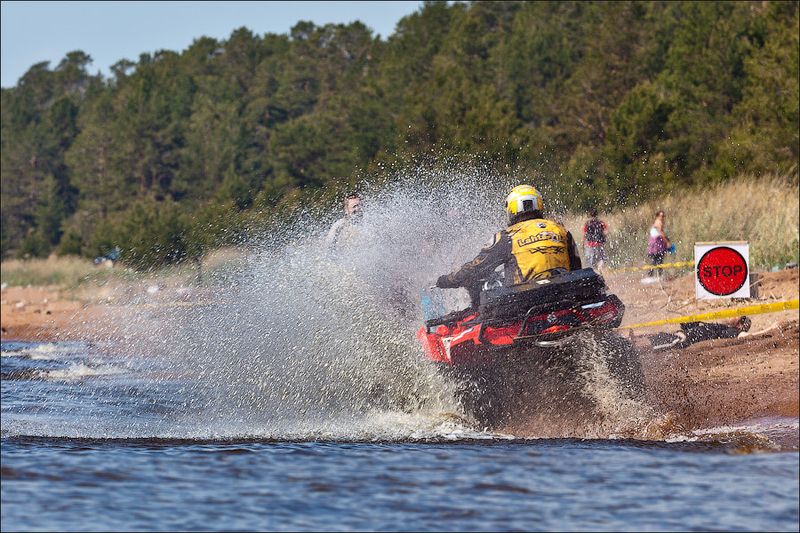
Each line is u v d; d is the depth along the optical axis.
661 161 87.62
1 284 165.75
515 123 129.62
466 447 22.00
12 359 51.94
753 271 60.03
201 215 126.75
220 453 20.55
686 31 127.50
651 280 61.03
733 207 68.19
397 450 21.14
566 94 148.75
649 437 24.53
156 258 64.31
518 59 195.00
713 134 104.88
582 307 25.58
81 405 33.84
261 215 51.94
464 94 137.12
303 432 26.27
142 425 28.75
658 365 36.22
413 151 101.56
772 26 111.50
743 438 23.88
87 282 118.62
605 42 156.00
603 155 100.88
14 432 27.42
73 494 16.36
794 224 63.28
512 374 26.09
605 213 72.94
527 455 20.19
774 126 89.38
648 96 105.75
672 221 69.88
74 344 59.66
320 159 181.88
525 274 26.89
